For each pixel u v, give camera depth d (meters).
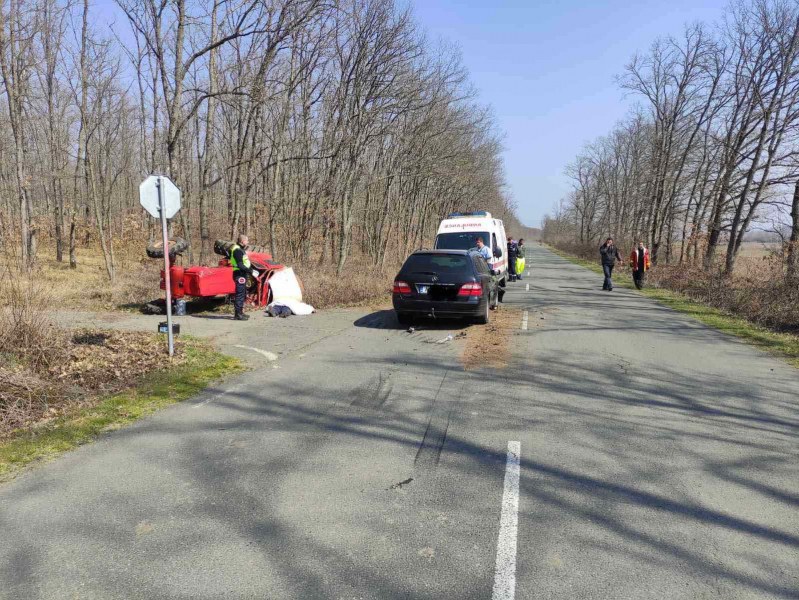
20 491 3.54
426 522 3.23
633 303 14.99
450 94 23.91
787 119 19.08
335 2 14.34
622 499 3.57
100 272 20.70
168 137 12.86
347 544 2.98
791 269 12.60
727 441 4.68
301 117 19.91
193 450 4.28
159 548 2.91
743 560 2.89
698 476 3.95
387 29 17.50
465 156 30.39
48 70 21.84
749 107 22.28
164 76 13.63
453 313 9.85
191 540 2.99
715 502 3.55
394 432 4.76
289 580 2.65
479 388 6.21
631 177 48.44
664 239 35.31
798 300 11.55
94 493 3.54
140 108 26.78
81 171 27.62
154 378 6.27
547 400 5.79
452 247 15.84
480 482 3.79
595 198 64.06
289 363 7.29
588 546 3.00
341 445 4.43
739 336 10.02
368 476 3.85
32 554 2.83
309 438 4.58
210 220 24.56
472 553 2.91
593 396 5.98
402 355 7.87
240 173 19.17
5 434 4.52
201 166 24.45
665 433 4.85
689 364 7.66
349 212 19.78
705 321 11.78
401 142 23.06
